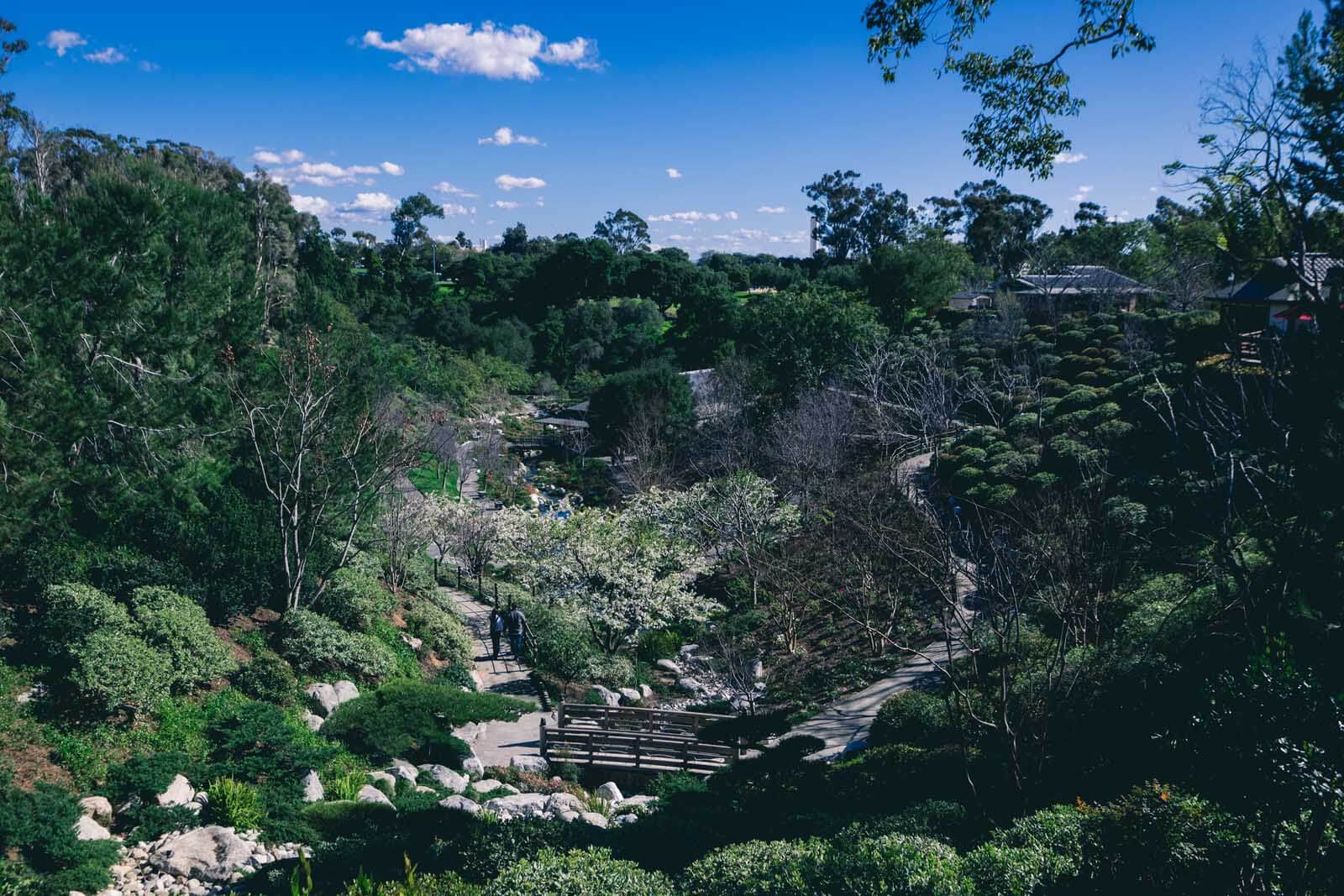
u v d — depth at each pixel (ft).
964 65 36.63
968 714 43.83
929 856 28.68
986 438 124.47
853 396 159.33
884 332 181.68
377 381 95.45
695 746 62.90
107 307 59.77
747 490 110.22
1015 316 193.26
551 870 29.45
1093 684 44.50
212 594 62.18
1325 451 28.35
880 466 119.44
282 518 67.31
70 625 49.03
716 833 42.16
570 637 88.89
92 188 66.03
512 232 580.30
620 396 188.03
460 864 34.63
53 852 35.83
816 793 49.83
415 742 57.36
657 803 52.44
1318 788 21.43
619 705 79.30
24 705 44.70
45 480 52.65
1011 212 342.44
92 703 46.68
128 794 42.09
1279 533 31.42
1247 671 24.09
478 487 177.17
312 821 42.22
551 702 76.43
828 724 68.59
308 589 73.51
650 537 107.76
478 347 308.19
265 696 55.42
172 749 46.44
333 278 326.03
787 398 175.63
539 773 60.23
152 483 63.82
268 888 34.71
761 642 89.81
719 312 296.30
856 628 84.33
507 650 89.97
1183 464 73.15
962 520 90.84
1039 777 40.55
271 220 217.56
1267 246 31.40
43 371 53.72
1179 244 34.40
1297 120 28.48
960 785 45.60
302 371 72.79
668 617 98.43
